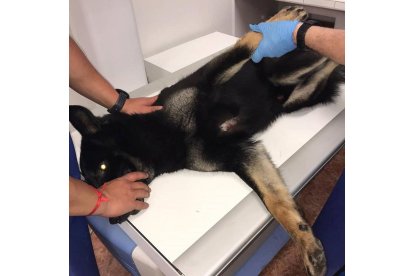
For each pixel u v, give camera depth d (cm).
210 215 78
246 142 97
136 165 96
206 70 109
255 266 126
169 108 104
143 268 83
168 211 80
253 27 107
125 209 77
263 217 81
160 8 171
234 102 107
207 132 101
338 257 77
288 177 87
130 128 102
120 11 124
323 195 156
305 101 108
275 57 109
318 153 93
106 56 128
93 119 101
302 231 83
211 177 91
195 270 68
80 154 99
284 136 98
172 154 98
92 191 75
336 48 82
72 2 111
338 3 155
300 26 91
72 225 87
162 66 159
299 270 134
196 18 193
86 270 91
